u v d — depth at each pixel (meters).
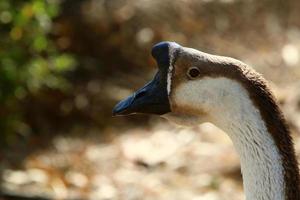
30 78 13.63
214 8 17.06
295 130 13.78
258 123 6.66
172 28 16.39
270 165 6.64
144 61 15.88
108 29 16.05
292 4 17.92
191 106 7.04
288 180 6.64
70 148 13.97
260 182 6.70
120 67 15.77
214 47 16.48
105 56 15.87
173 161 13.41
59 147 13.97
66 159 13.62
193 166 13.24
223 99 6.82
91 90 15.16
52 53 14.55
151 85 7.22
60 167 13.37
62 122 14.67
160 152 13.71
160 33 16.19
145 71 15.75
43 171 13.18
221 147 13.77
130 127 14.69
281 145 6.64
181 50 7.07
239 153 6.85
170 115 7.19
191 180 12.87
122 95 15.09
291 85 15.53
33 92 14.34
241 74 6.77
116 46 15.94
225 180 12.80
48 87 14.66
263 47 16.86
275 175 6.64
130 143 14.05
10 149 13.77
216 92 6.84
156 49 7.17
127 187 12.78
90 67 15.66
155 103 7.17
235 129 6.80
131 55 15.91
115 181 12.98
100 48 15.90
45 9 13.74
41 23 13.59
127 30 16.08
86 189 12.77
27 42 13.81
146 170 13.30
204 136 14.17
